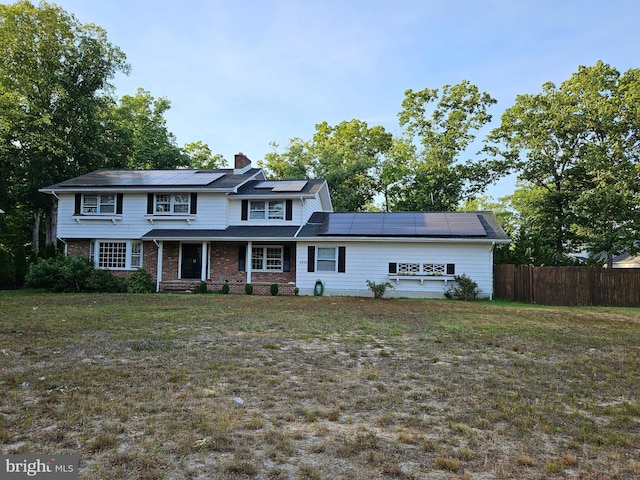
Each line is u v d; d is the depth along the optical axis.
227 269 22.52
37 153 27.36
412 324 11.33
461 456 3.67
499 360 7.38
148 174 25.48
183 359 6.91
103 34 30.66
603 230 24.78
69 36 29.19
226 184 22.89
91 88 30.11
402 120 37.84
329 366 6.68
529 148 30.27
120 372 6.04
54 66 28.97
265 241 22.28
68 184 23.39
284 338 8.97
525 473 3.40
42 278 20.80
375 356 7.48
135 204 23.19
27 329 9.59
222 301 16.69
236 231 22.05
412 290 20.03
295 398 5.12
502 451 3.81
